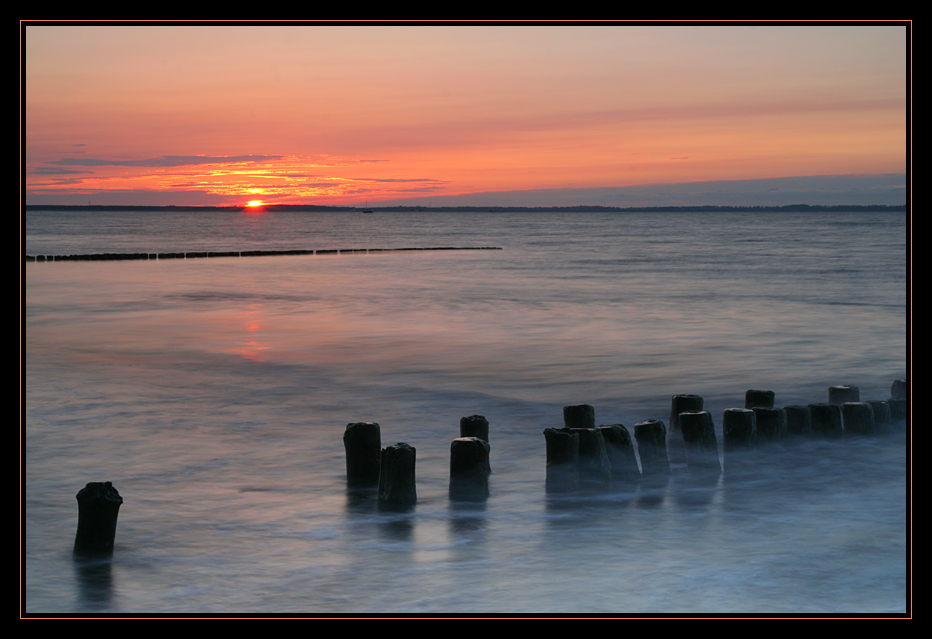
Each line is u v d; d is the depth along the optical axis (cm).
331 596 611
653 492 862
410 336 2095
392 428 1149
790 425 984
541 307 2864
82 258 5600
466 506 817
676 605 599
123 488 868
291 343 1955
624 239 11194
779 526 759
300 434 1102
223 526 757
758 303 3050
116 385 1419
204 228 16738
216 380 1477
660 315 2634
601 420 1229
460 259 6156
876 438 1005
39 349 1822
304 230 16312
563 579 642
